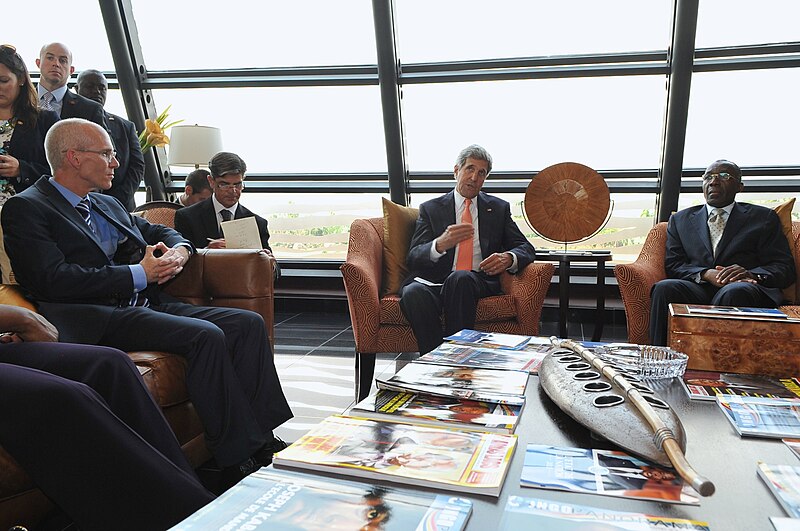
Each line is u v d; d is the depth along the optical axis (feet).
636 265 11.00
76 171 7.66
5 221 7.16
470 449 3.46
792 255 10.91
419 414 4.08
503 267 10.73
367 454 3.36
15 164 9.33
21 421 4.63
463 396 4.42
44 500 5.24
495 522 2.73
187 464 5.72
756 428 3.98
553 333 17.06
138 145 13.52
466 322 10.14
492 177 18.63
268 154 20.13
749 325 5.48
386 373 12.33
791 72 15.94
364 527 2.59
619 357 5.84
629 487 3.08
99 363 5.60
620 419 3.60
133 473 4.76
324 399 10.80
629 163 17.95
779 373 5.41
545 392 4.63
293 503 2.81
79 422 4.68
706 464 3.50
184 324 7.00
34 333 5.96
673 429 3.39
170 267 7.80
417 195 19.63
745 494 3.09
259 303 8.54
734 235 11.18
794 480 3.14
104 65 19.47
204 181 13.76
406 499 2.85
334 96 18.80
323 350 14.83
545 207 11.87
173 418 6.81
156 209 12.39
